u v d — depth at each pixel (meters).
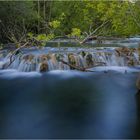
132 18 10.70
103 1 10.90
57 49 14.94
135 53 12.70
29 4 22.52
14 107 7.23
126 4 10.63
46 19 29.14
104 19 12.74
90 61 11.98
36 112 6.81
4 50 14.83
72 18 21.72
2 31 19.56
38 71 11.42
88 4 11.41
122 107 7.08
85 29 16.89
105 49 14.06
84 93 8.46
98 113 6.64
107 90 8.77
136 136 5.39
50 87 9.20
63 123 6.07
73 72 11.27
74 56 11.85
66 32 22.70
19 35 18.00
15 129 5.78
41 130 5.71
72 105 7.32
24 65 11.63
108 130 5.69
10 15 19.66
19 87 9.25
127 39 21.30
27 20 21.28
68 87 9.15
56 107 7.17
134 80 9.94
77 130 5.70
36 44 13.24
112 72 11.23
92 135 5.45
